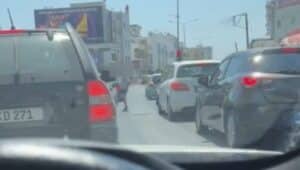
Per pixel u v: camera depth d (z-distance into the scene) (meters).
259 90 10.73
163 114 22.47
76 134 6.68
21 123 6.66
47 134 6.65
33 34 7.16
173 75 20.03
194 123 18.34
